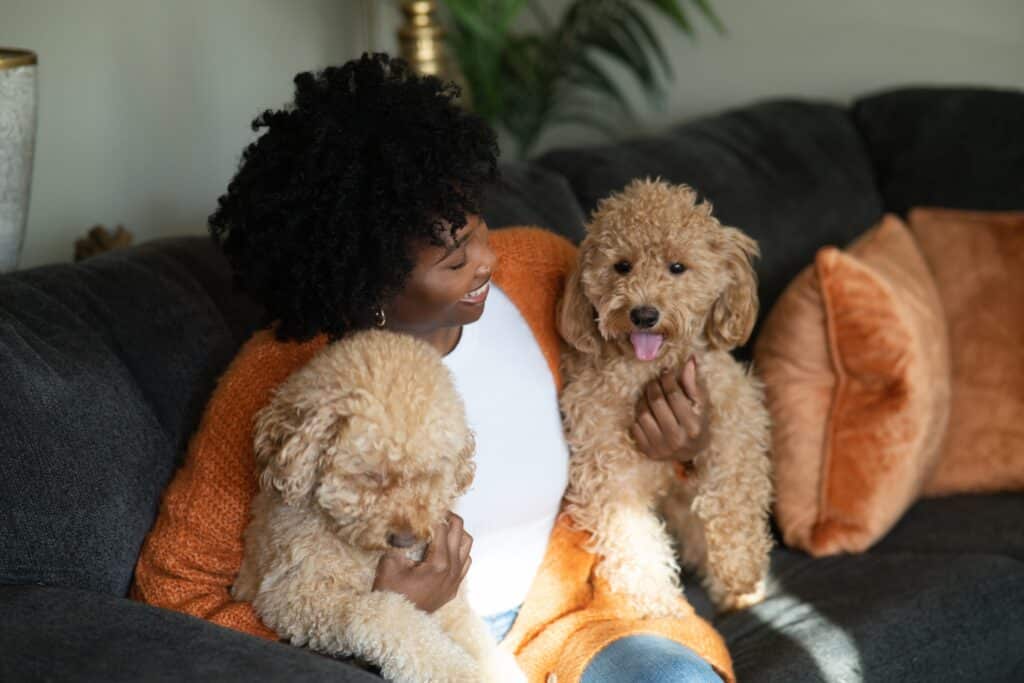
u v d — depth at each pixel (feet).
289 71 9.29
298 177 4.03
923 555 5.91
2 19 7.15
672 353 4.84
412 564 3.82
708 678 4.24
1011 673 5.39
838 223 7.79
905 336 5.99
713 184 7.29
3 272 5.08
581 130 11.34
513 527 4.64
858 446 6.03
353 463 3.45
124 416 4.27
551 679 4.35
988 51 9.18
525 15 11.08
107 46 7.73
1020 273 6.84
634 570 4.79
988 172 7.73
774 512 6.19
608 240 4.78
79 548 3.97
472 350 4.58
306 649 3.66
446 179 4.01
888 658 5.02
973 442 6.72
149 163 8.16
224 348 4.97
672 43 10.58
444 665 3.55
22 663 3.37
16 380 3.96
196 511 4.03
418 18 7.92
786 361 6.22
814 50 9.95
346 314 4.16
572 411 4.88
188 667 3.36
